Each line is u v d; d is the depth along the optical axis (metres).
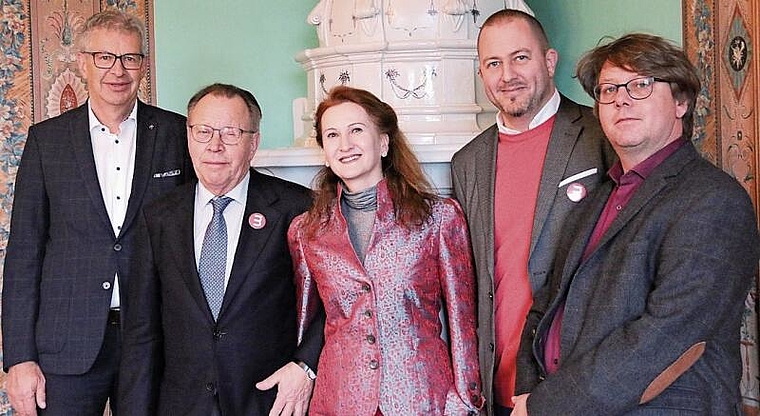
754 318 2.77
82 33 3.04
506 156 2.79
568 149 2.67
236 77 4.53
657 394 2.06
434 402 2.52
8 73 4.20
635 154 2.26
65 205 3.02
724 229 2.03
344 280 2.56
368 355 2.51
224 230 2.77
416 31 3.60
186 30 4.49
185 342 2.70
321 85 3.80
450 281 2.61
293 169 3.51
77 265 3.01
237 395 2.67
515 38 2.70
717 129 2.95
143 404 2.76
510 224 2.71
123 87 3.02
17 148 4.22
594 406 2.07
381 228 2.57
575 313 2.24
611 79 2.24
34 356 3.02
